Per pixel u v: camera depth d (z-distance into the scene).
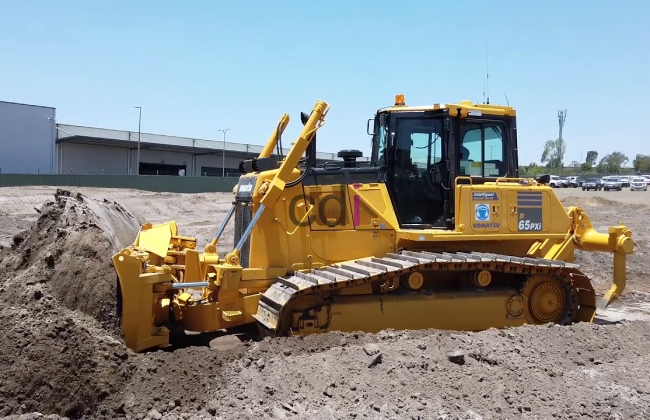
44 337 5.18
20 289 5.93
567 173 89.94
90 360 5.19
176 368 5.46
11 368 4.86
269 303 6.82
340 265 7.25
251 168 7.79
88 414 4.84
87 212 7.01
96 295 5.98
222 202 35.03
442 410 4.80
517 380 5.48
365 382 5.23
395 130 7.62
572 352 6.37
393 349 5.87
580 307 8.17
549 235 8.02
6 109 46.25
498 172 8.01
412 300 7.23
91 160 51.34
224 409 4.81
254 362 5.70
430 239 7.35
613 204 33.75
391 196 7.62
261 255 7.21
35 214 25.56
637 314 9.80
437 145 7.71
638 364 6.14
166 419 4.68
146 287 6.11
